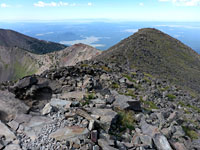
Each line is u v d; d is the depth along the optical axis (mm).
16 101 10852
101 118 9289
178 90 27953
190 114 16203
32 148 7141
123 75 25750
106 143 7383
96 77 20312
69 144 7320
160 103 17844
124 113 11148
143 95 18781
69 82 15664
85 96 12672
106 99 12570
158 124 10891
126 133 9156
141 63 61781
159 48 90375
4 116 9406
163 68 64000
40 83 13469
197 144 9398
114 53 70188
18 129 8445
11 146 7094
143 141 8539
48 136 7883
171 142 9008
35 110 10836
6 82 15008
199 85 59688
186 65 81750
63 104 10742
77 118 9125
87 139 7469
